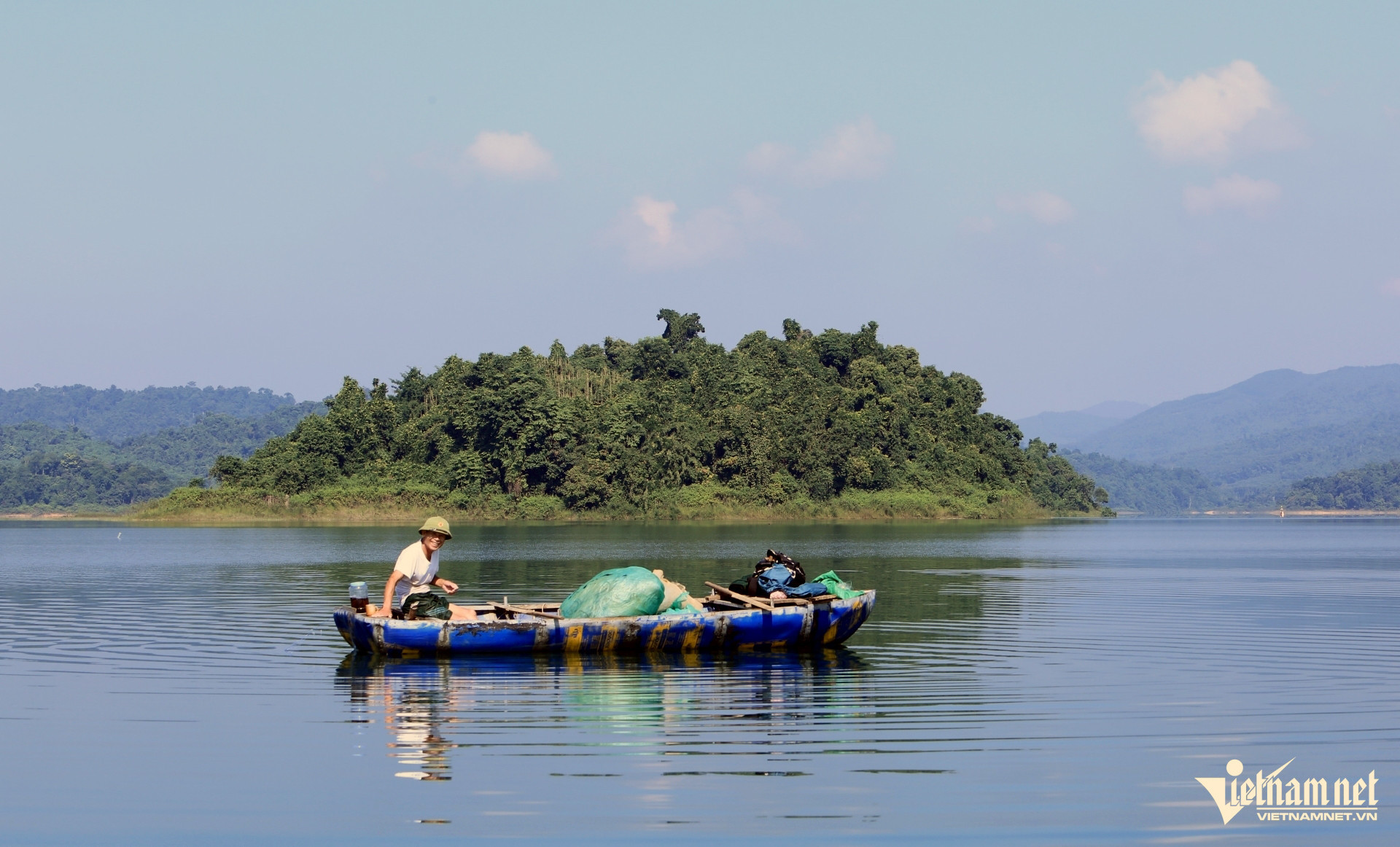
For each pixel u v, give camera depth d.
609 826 10.89
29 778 12.44
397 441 134.12
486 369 131.75
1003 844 10.51
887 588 36.44
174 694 16.95
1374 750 13.61
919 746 13.78
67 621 26.16
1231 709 15.84
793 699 16.56
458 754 13.38
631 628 20.53
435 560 21.11
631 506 127.50
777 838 10.61
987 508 146.88
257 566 47.06
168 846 10.44
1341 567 49.25
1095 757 13.27
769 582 22.45
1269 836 10.77
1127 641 22.72
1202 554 62.88
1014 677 18.41
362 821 11.03
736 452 136.25
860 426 143.75
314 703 16.28
